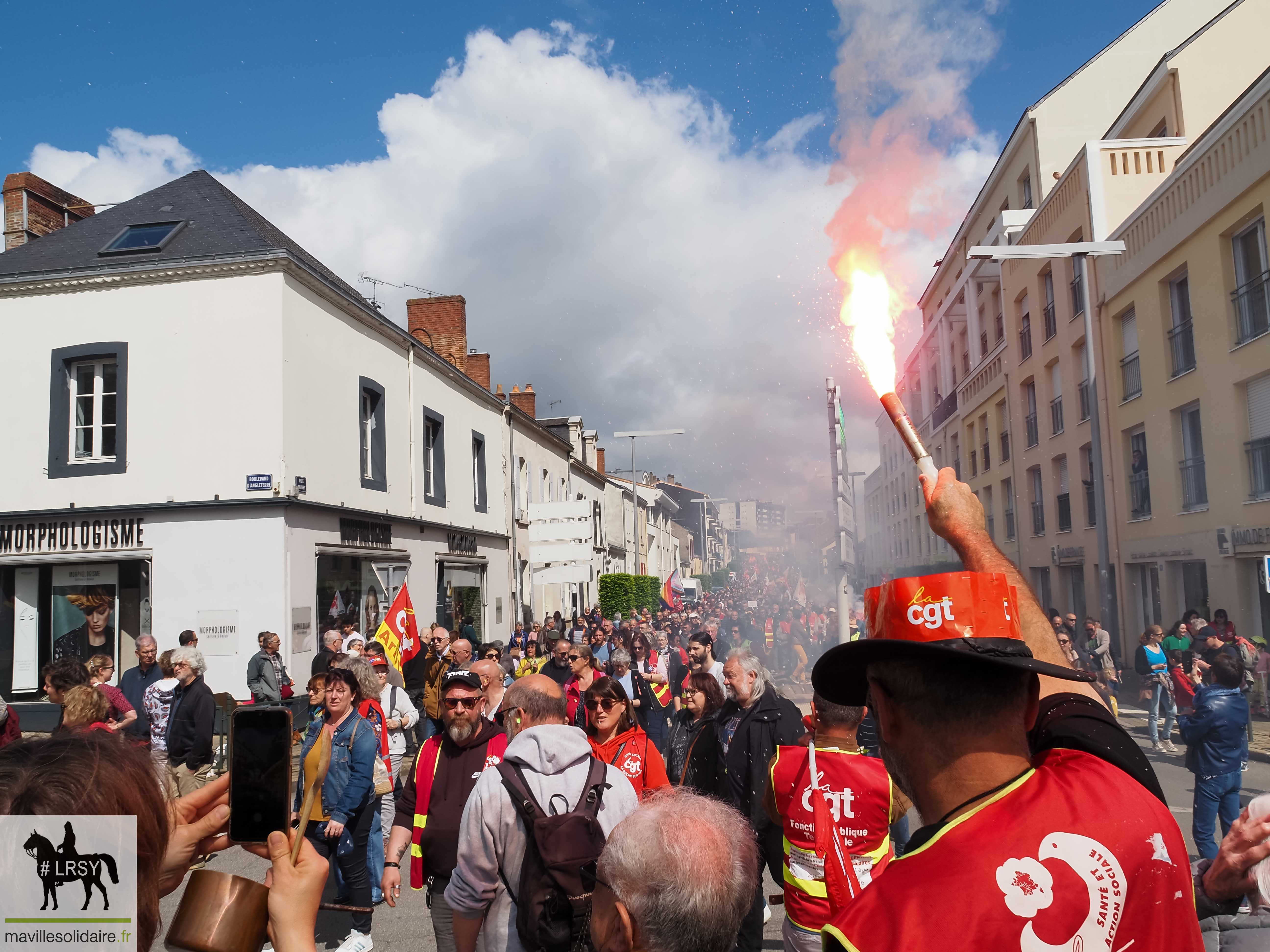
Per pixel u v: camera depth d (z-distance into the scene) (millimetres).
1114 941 1052
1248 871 1874
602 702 4789
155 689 7586
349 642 10859
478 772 4090
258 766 1345
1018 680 1210
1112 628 13789
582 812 2844
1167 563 16453
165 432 13891
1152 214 16375
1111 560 18672
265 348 13797
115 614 13938
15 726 5719
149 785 1266
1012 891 1051
